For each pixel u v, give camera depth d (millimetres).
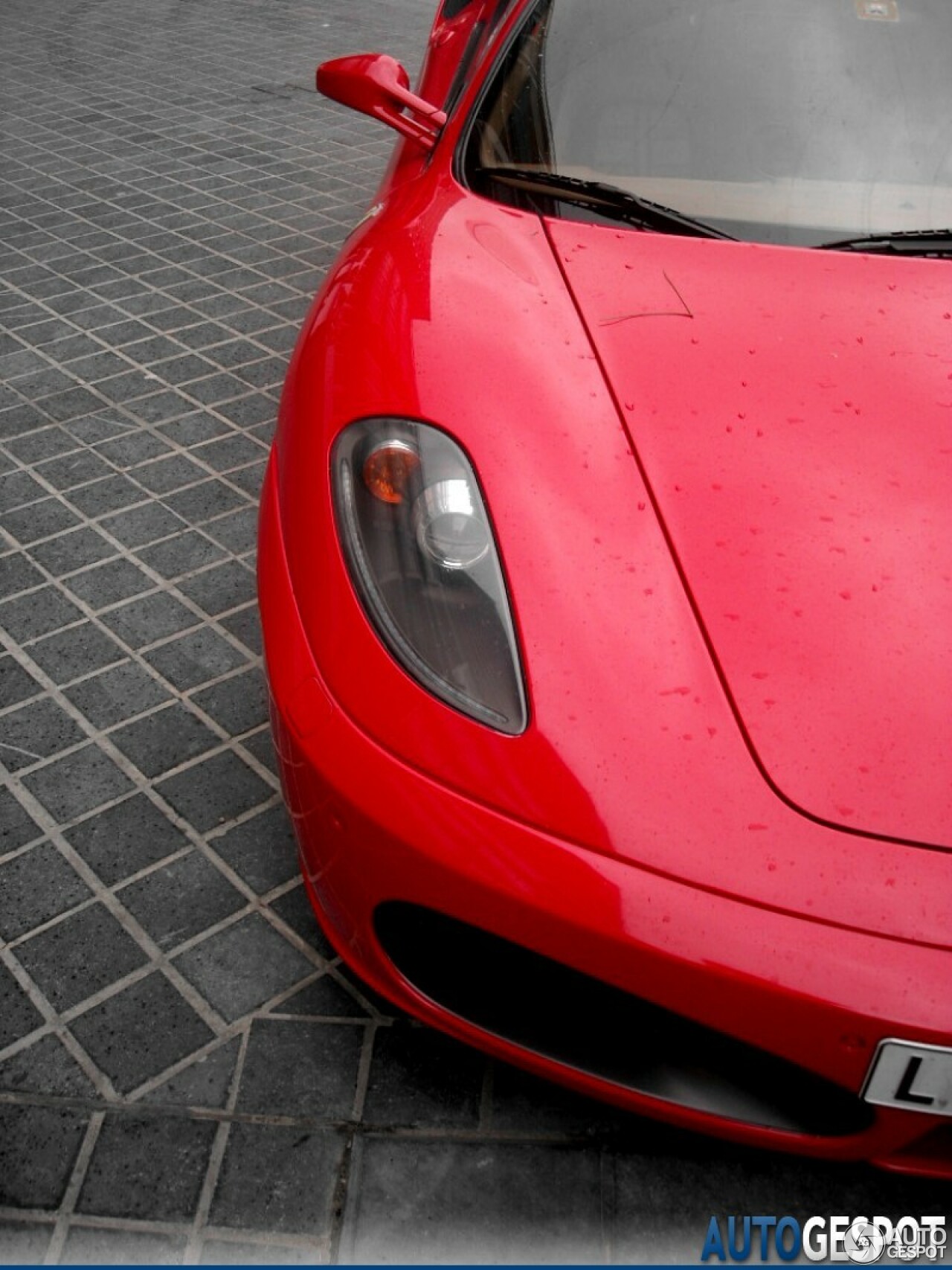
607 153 2029
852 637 1271
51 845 1923
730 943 1126
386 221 2031
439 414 1499
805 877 1133
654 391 1540
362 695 1306
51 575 2588
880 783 1173
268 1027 1645
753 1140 1288
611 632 1274
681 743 1197
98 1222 1406
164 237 4438
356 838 1286
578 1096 1562
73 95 6199
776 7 2160
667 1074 1299
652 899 1147
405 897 1270
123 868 1886
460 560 1359
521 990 1318
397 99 2268
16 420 3199
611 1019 1270
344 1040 1628
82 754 2111
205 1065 1590
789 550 1349
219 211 4699
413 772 1249
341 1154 1485
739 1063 1219
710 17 2160
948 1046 1108
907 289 1775
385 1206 1432
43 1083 1560
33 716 2191
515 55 2209
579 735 1212
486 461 1437
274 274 4152
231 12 8086
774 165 1990
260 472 2994
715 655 1255
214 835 1953
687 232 1896
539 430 1473
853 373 1589
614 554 1341
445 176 2078
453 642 1305
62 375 3439
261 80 6535
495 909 1203
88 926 1786
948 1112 1174
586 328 1649
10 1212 1412
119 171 5105
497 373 1552
